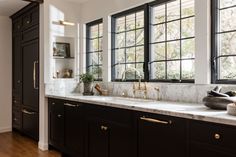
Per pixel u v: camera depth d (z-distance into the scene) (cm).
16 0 423
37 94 433
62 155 368
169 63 317
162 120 215
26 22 473
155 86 318
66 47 442
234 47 250
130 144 248
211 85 255
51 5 415
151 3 334
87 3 438
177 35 308
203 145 183
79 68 450
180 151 200
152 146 225
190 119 192
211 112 197
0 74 527
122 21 390
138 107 236
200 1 267
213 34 262
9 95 539
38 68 431
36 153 385
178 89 289
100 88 404
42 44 409
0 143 441
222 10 260
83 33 449
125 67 384
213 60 261
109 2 391
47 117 408
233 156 164
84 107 316
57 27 423
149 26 339
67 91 434
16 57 520
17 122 516
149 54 339
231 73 252
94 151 300
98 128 292
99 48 433
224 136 169
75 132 336
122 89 366
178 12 307
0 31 526
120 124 260
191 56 291
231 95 221
